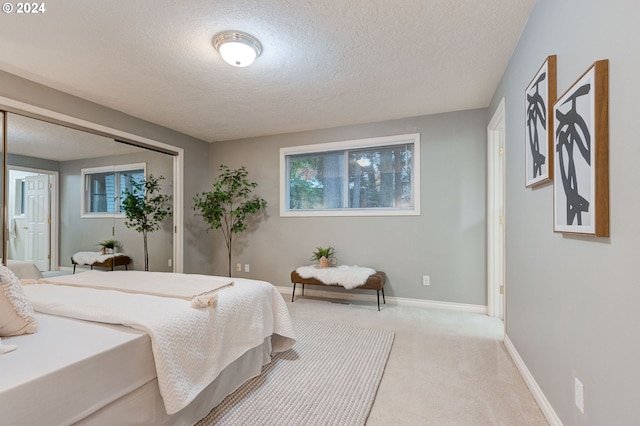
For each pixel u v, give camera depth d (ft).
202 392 5.00
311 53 7.35
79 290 6.08
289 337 7.23
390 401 5.59
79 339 3.93
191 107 10.86
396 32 6.53
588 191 3.58
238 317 5.82
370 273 11.51
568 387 4.33
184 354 4.49
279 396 5.69
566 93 4.10
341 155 13.41
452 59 7.65
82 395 3.38
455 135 11.41
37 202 9.02
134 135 11.69
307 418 5.05
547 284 5.10
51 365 3.25
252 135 14.52
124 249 11.66
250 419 5.03
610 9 3.26
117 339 3.95
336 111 11.35
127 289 6.06
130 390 3.88
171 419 4.44
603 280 3.43
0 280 4.05
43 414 3.05
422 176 11.85
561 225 4.33
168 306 5.01
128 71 8.17
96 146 10.59
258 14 5.93
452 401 5.58
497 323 9.82
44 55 7.36
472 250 11.18
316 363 7.03
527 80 6.15
